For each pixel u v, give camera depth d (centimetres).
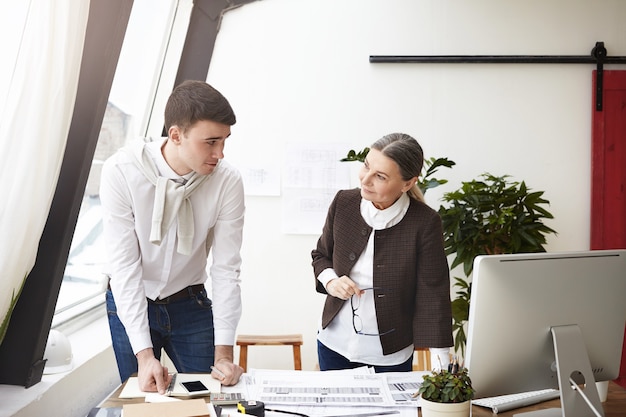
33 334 254
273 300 446
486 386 178
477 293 172
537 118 435
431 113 438
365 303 237
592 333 188
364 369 216
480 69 436
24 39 207
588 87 434
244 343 402
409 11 436
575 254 184
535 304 178
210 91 203
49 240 254
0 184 210
